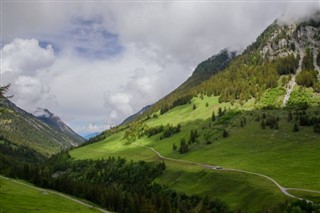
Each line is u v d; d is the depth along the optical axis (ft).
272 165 588.91
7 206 411.34
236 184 526.57
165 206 482.28
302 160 586.86
